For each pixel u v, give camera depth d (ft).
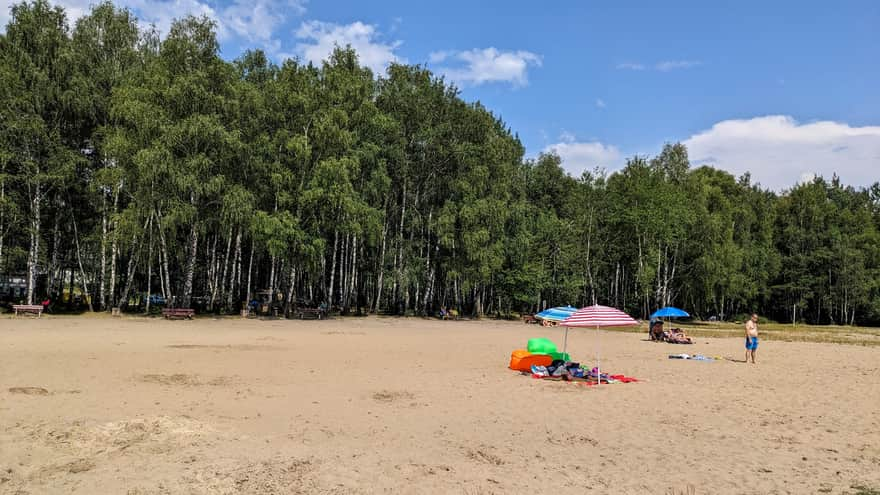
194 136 108.06
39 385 40.01
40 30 110.83
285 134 122.72
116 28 120.06
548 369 54.80
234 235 135.85
